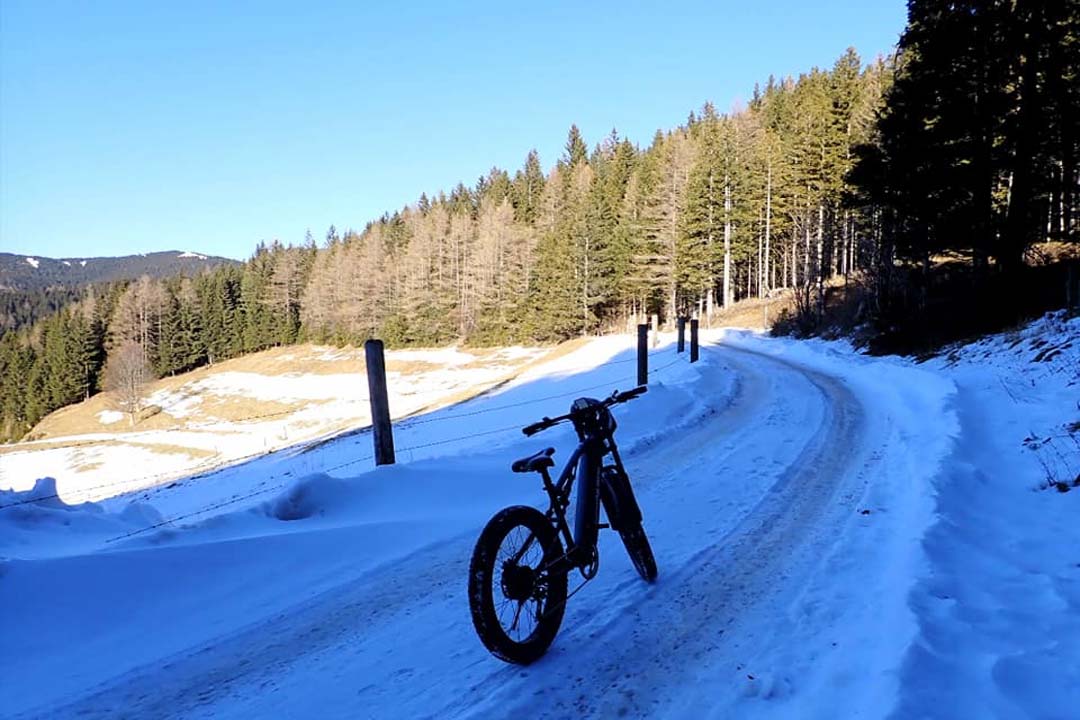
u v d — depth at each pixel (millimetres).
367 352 7852
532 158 107188
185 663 3686
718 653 3508
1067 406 8750
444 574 4918
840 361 22656
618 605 4168
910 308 21781
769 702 2988
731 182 56031
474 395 28750
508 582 3398
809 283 39656
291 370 78812
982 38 16953
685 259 55094
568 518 6176
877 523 5531
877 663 3100
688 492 6898
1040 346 12734
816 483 7027
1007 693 2777
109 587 4355
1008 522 5324
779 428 10531
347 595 4570
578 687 3244
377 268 86812
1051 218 24422
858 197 23719
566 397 20188
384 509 6605
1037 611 3621
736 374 19766
